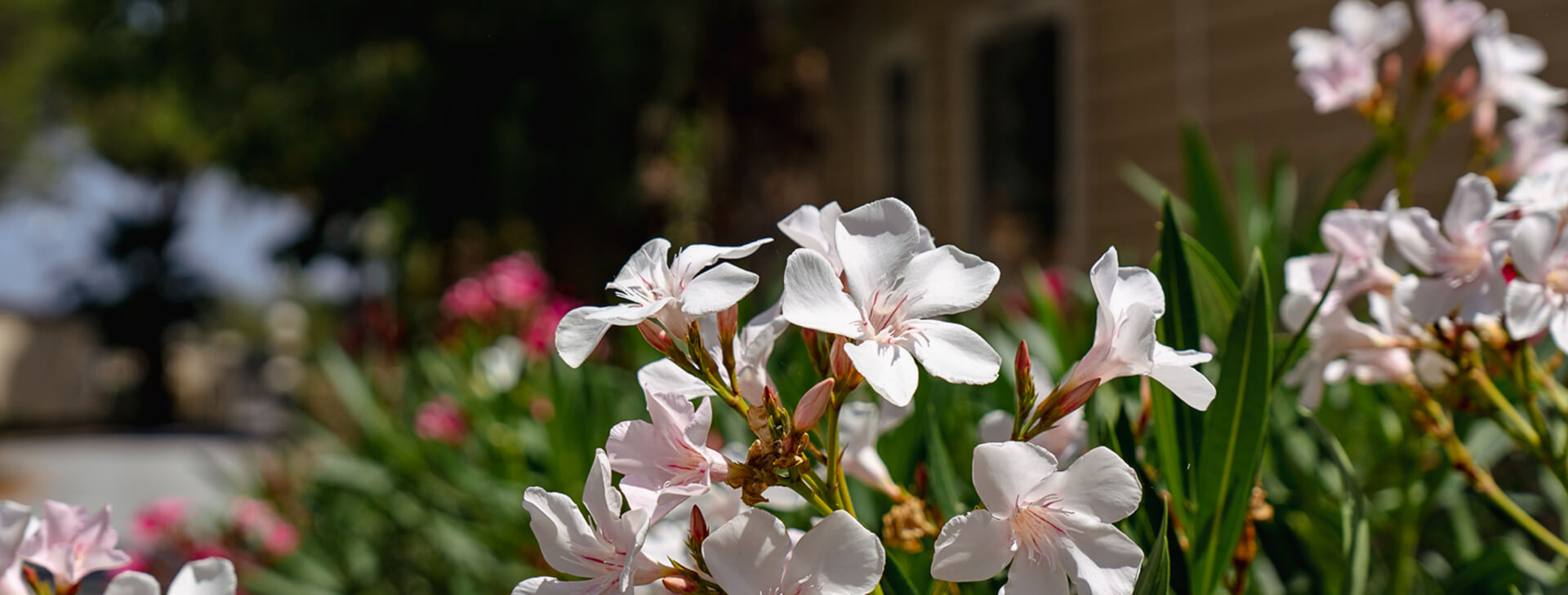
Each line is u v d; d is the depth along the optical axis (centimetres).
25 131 2673
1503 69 198
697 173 950
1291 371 151
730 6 852
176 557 380
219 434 2459
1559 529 229
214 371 3800
